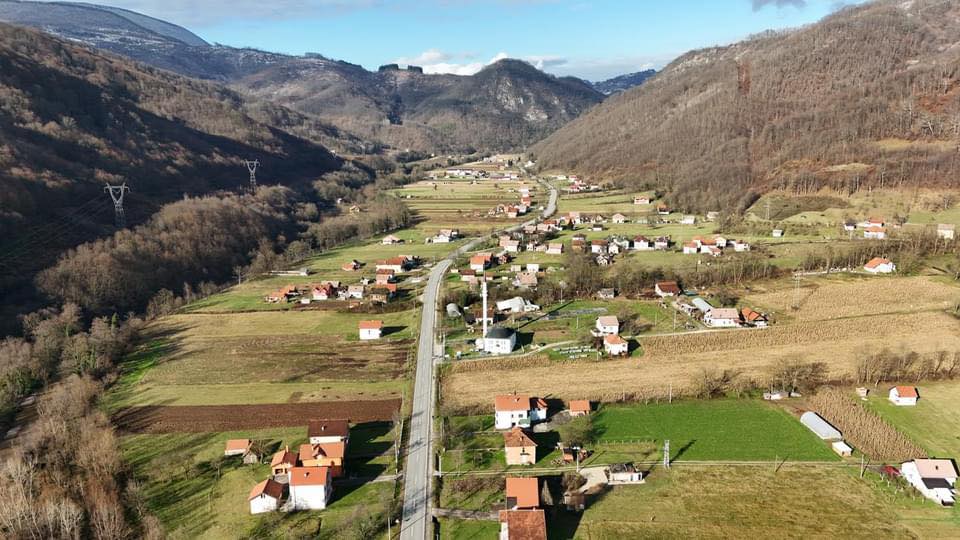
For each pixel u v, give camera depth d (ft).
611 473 295.48
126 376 436.35
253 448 323.78
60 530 259.60
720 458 312.50
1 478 293.02
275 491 284.00
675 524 264.52
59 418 351.67
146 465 319.06
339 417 366.02
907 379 387.75
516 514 256.52
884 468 299.17
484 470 308.19
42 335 464.65
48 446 329.11
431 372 425.69
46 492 286.25
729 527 261.65
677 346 453.17
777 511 271.08
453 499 285.02
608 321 484.74
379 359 453.58
